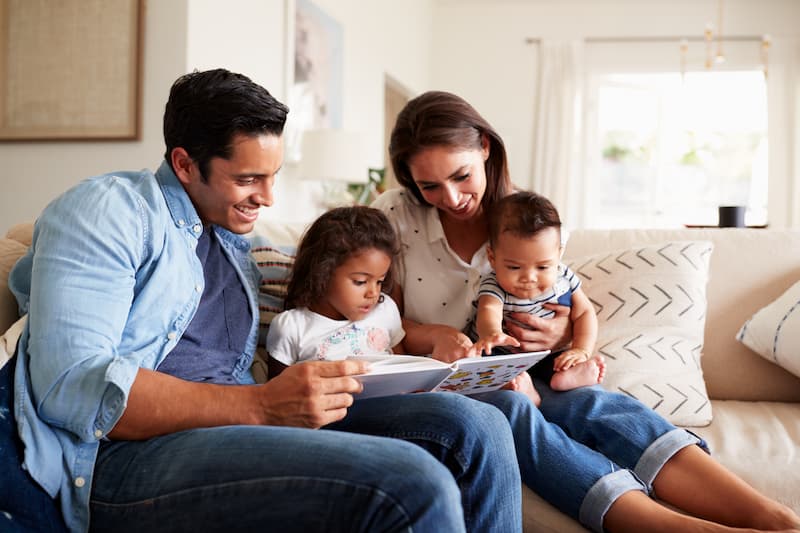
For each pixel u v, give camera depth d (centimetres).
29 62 323
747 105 643
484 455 110
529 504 132
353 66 498
